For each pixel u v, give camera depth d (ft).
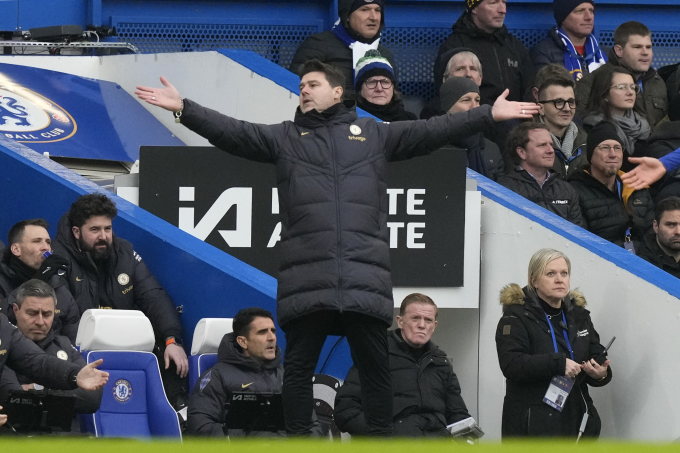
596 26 154.61
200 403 77.97
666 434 89.10
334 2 145.79
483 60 130.93
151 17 143.33
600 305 94.38
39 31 134.10
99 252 86.63
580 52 138.92
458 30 132.26
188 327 90.38
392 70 117.91
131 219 93.20
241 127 60.95
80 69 133.49
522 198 103.71
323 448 31.12
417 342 83.41
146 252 92.17
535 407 84.17
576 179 110.32
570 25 137.39
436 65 126.82
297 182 60.39
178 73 128.57
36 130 117.60
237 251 100.99
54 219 96.73
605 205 108.78
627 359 92.22
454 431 81.41
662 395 89.61
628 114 123.24
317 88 61.72
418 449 31.09
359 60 119.34
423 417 82.23
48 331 75.10
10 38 134.82
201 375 80.38
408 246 101.40
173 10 144.36
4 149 100.22
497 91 130.62
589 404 86.33
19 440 31.63
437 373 84.02
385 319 59.98
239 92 122.72
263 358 79.92
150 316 88.28
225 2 145.59
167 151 100.89
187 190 100.94
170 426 78.07
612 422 93.15
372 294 59.31
